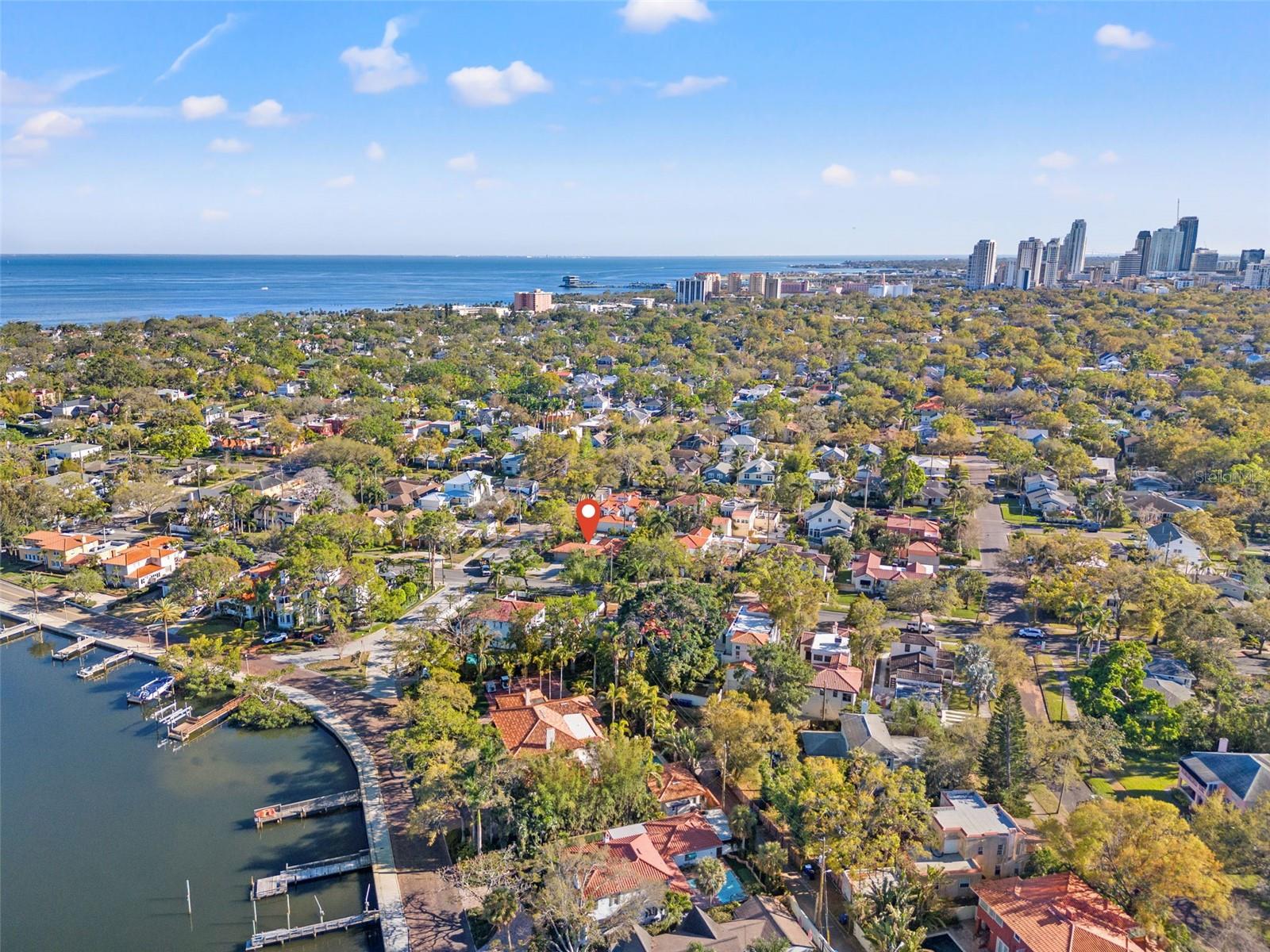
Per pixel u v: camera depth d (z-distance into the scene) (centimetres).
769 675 10275
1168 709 9706
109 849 8394
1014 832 7712
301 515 16612
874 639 11200
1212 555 16100
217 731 10512
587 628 11581
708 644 11044
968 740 8950
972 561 15900
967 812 7962
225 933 7350
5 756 9912
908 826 7544
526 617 11556
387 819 8694
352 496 18312
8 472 18025
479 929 7262
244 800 9150
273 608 12950
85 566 14438
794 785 8112
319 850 8388
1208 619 11562
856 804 7506
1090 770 9456
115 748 10131
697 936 6775
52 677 11775
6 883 7912
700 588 11650
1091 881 7188
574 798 8119
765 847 7656
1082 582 13062
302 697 11012
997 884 7306
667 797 8625
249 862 8238
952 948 7025
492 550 16438
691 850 7875
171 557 15062
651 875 7275
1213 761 8838
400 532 16338
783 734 9031
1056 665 11856
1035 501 19338
